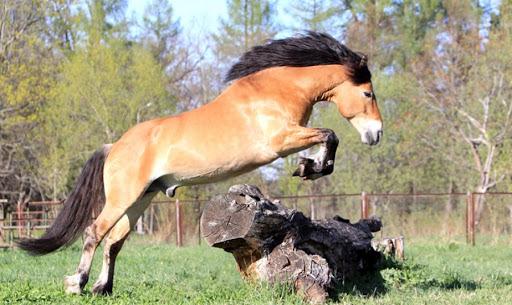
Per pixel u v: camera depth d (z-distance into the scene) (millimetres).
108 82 32500
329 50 9859
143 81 33219
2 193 29875
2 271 13633
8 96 31375
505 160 28688
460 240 23266
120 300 9367
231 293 9633
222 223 9500
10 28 32938
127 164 9820
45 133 32688
